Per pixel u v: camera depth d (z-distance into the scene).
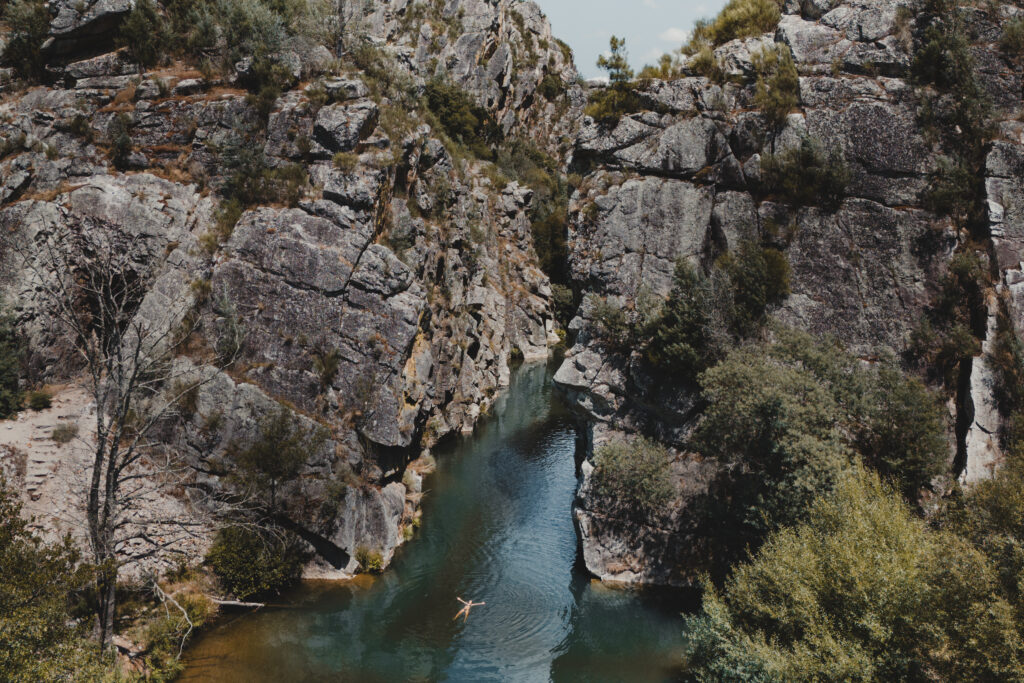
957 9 30.86
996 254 28.81
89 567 19.81
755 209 30.89
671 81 32.19
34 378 33.34
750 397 24.95
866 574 17.70
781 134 30.94
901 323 29.30
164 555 27.97
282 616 27.89
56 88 39.97
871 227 30.05
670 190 31.53
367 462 32.06
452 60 103.31
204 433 30.67
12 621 16.11
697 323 29.16
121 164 36.62
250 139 36.19
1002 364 27.64
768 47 31.95
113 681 19.61
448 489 41.25
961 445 27.62
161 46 40.50
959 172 29.39
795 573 19.09
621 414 30.97
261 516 30.16
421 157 44.91
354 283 33.00
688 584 28.66
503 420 55.47
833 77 31.19
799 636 18.98
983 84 30.42
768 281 29.84
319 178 35.34
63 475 28.73
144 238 34.12
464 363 53.03
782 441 24.00
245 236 32.91
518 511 38.44
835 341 29.45
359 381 32.19
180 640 25.00
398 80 45.38
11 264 33.66
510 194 83.94
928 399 26.16
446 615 28.62
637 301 30.73
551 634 27.39
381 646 26.44
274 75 37.59
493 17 109.94
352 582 30.33
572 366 31.66
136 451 30.59
